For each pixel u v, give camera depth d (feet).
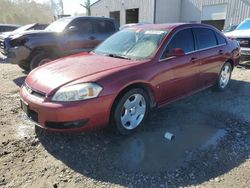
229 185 9.10
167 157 10.73
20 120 14.17
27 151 11.14
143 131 12.94
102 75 11.16
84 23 26.89
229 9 72.33
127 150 11.25
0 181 9.21
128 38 15.23
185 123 13.88
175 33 14.38
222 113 15.26
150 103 13.37
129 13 96.32
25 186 9.00
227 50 18.88
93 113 10.80
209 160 10.52
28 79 12.60
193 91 16.24
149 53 13.30
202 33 16.62
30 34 23.43
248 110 15.78
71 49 25.62
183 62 14.43
